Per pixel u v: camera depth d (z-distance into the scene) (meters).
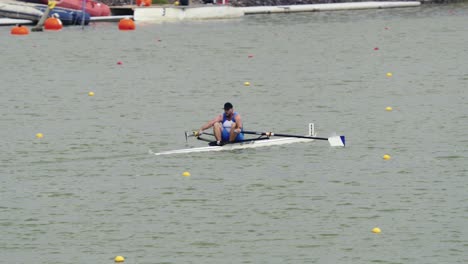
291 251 77.38
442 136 115.44
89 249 78.44
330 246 78.44
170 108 134.62
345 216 85.81
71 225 84.31
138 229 83.06
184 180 97.69
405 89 149.25
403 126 121.06
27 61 182.25
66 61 182.62
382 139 114.38
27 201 91.19
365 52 197.12
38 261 75.94
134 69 172.88
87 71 170.25
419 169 100.81
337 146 111.12
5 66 175.88
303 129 120.62
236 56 191.12
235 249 78.00
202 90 149.75
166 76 164.25
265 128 121.44
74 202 90.81
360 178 97.75
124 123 124.38
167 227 83.50
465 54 192.00
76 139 115.38
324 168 101.81
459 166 101.81
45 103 138.75
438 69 171.00
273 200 90.75
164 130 120.12
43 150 110.31
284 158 106.06
